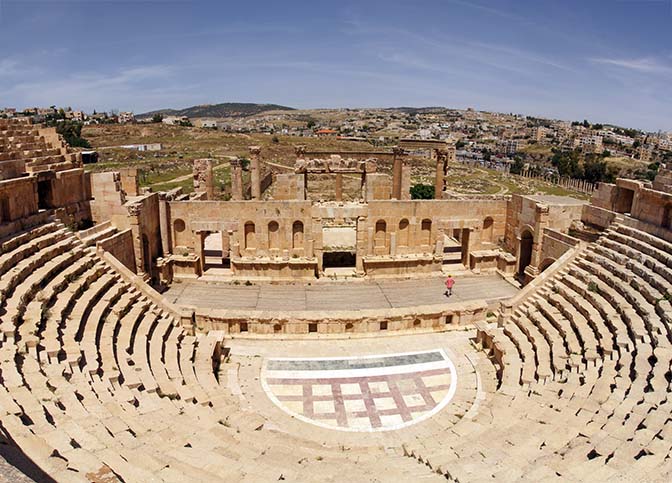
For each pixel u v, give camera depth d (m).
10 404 13.65
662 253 27.39
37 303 22.06
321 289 38.19
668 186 30.06
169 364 23.41
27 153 32.00
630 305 25.11
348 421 21.64
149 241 37.62
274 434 17.80
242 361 26.81
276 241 40.25
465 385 24.75
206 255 45.94
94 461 11.41
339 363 26.77
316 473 13.84
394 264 40.72
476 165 176.00
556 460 14.08
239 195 57.66
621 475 12.33
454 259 46.22
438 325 30.69
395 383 24.89
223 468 13.25
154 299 28.98
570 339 24.62
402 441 20.06
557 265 32.34
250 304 35.16
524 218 39.69
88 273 27.30
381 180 48.44
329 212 39.41
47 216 30.77
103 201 35.53
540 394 20.66
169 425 16.34
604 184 36.31
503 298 36.78
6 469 7.60
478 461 14.44
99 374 19.23
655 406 16.48
